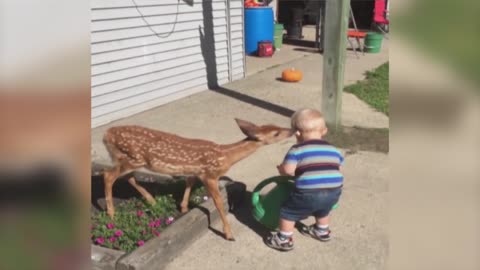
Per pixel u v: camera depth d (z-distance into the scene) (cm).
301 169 344
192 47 853
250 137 360
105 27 666
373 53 1343
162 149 352
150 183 446
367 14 1984
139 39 730
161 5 765
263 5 1384
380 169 520
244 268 337
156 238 337
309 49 1408
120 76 703
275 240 359
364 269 338
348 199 447
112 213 378
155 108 766
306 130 354
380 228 395
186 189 391
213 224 390
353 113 740
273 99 827
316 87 923
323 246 367
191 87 865
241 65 1012
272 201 371
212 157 351
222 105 784
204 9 871
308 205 344
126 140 357
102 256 313
